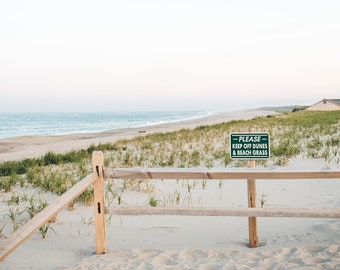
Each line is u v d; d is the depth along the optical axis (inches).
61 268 174.1
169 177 175.8
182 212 176.2
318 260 172.6
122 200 300.5
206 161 494.0
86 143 981.8
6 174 466.9
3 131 2241.6
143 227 239.9
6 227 239.8
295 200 298.0
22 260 187.3
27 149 892.0
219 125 1364.4
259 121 1544.0
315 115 1948.8
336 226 223.3
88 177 178.2
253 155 182.5
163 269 167.2
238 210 173.5
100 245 190.2
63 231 231.8
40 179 379.9
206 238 217.9
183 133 1015.0
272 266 166.4
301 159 479.8
